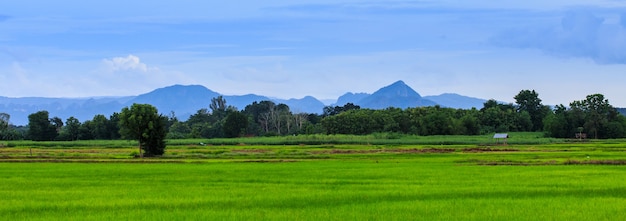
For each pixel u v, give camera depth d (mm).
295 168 55750
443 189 37469
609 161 61656
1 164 64688
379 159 71500
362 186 39562
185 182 42938
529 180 42562
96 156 84875
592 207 29953
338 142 138250
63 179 45562
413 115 199625
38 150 110750
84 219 27656
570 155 76062
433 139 153750
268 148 112500
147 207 31016
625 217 27375
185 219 27562
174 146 127562
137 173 50812
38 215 28875
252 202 32312
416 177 45500
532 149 97188
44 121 184250
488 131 196375
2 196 35188
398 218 27422
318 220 27094
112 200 33312
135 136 87938
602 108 175875
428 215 28156
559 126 176875
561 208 29781
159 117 90062
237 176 47281
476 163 61781
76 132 185625
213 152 96188
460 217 27594
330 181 42875
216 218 27734
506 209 29562
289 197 34031
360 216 27922
